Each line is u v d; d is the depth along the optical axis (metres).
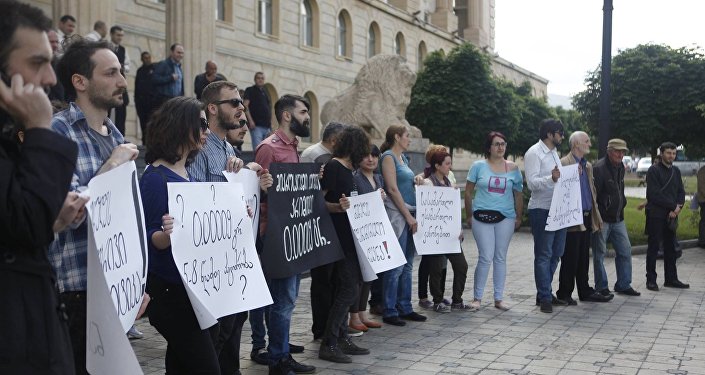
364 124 16.19
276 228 5.50
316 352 6.69
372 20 45.00
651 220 10.69
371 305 8.59
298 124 6.16
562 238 9.10
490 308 9.09
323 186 6.39
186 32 22.59
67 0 17.02
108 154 3.68
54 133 2.46
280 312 5.68
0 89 2.37
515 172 9.03
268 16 35.34
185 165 4.29
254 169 5.34
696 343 7.24
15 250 2.44
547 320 8.35
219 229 4.20
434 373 6.04
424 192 8.33
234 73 32.22
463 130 35.06
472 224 9.08
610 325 8.10
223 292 4.18
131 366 2.95
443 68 35.31
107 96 3.59
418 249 8.19
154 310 3.94
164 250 3.93
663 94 28.02
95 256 2.95
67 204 2.67
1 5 2.45
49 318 2.50
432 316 8.52
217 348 4.67
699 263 13.88
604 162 9.95
